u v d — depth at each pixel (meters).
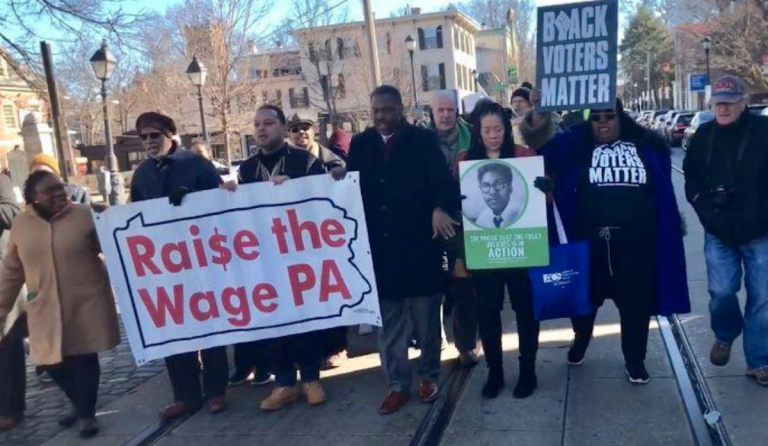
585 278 4.61
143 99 44.66
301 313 4.93
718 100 4.40
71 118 51.69
